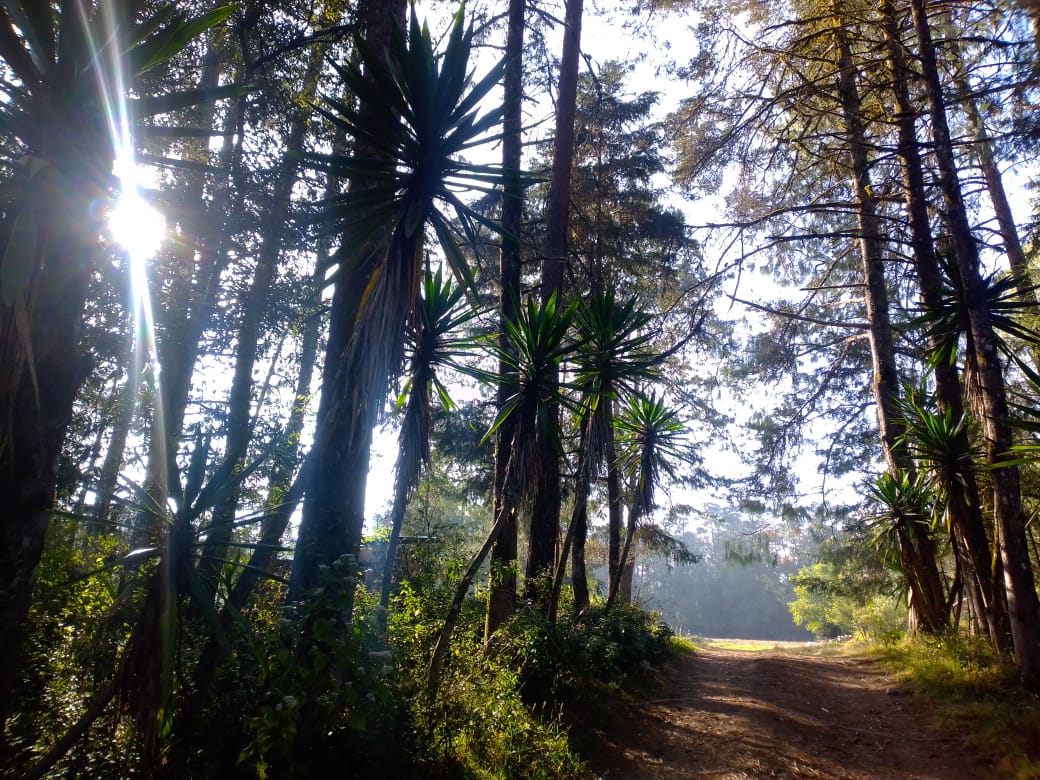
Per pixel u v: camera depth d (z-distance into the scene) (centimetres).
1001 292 822
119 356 638
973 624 888
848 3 1112
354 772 395
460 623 759
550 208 1051
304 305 750
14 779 321
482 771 457
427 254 616
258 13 734
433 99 491
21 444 309
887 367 1247
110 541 531
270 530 604
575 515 798
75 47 308
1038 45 688
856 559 1762
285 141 740
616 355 749
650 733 652
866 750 595
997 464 631
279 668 399
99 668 383
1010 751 531
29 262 280
